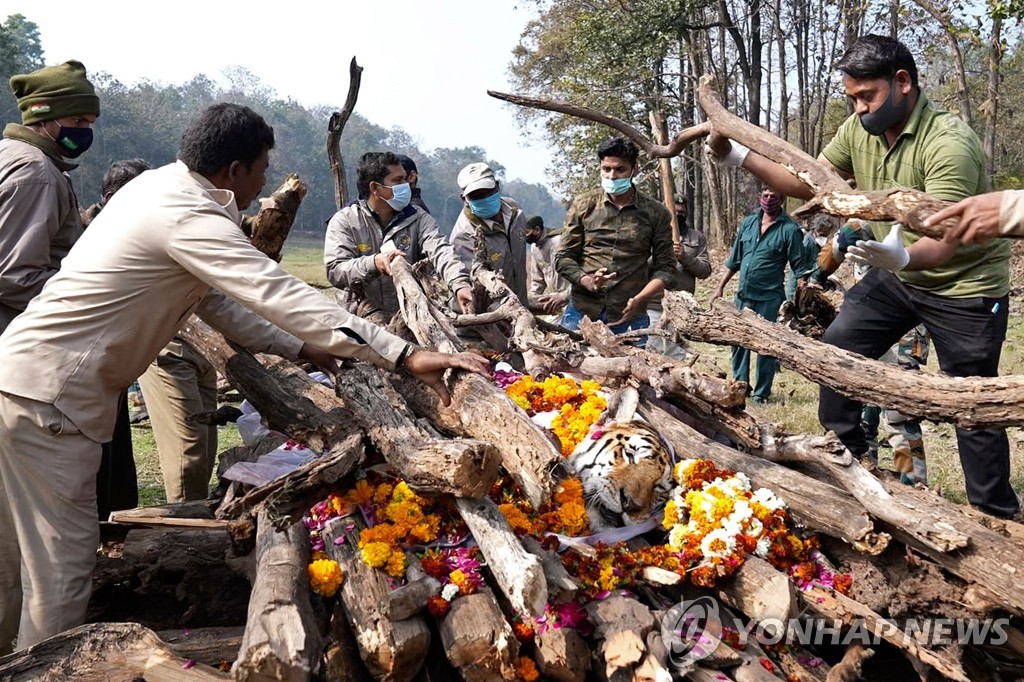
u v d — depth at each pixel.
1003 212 2.87
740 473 3.35
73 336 3.05
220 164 3.13
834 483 3.37
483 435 3.15
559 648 2.67
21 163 3.78
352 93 6.05
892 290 4.15
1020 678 3.04
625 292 6.41
